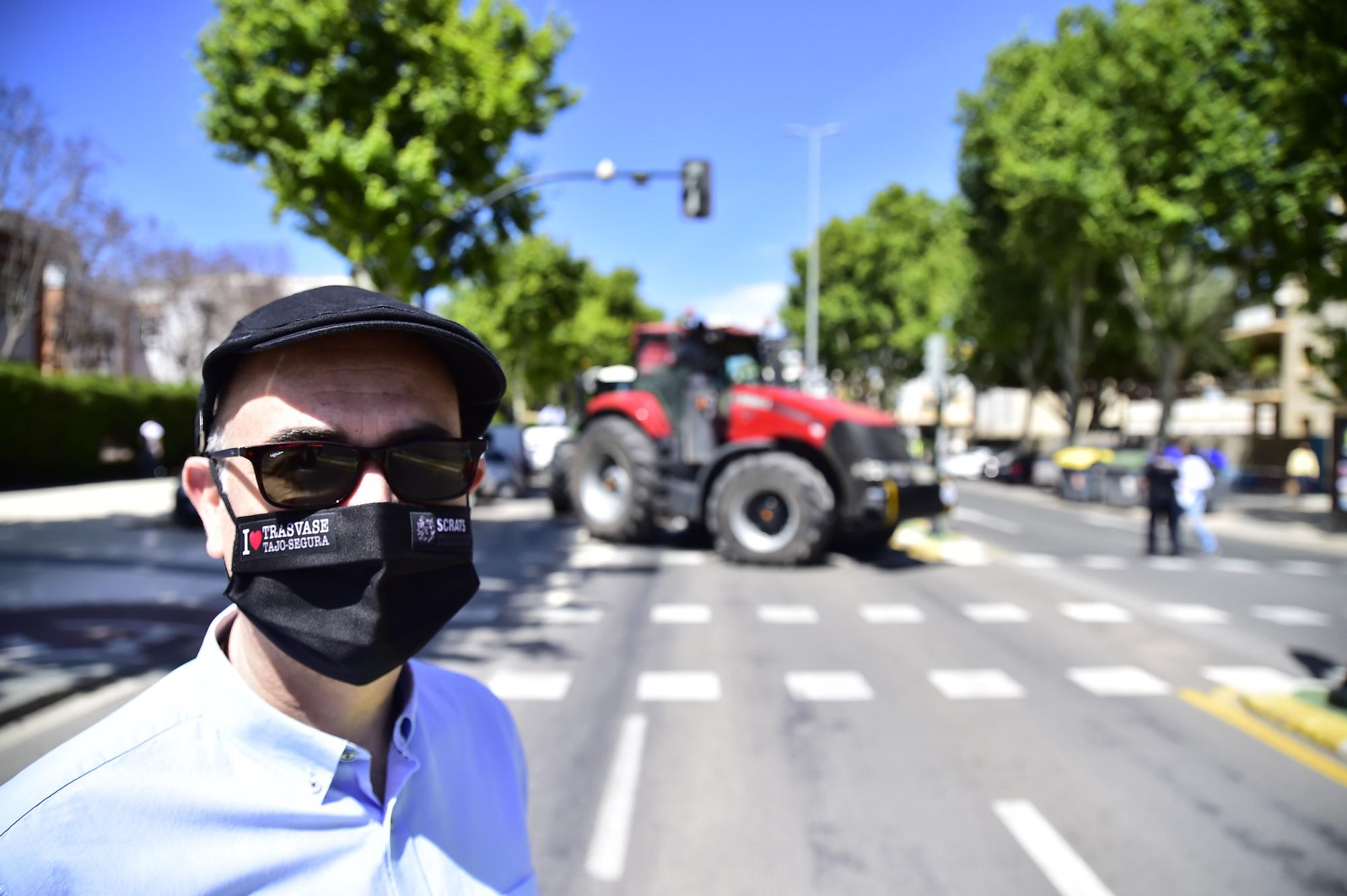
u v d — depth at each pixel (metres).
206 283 30.59
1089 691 5.26
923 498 10.27
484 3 13.59
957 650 6.26
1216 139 15.70
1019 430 61.50
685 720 4.64
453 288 15.93
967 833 3.31
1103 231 19.88
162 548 10.50
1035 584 9.20
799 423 9.88
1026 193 22.09
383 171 12.73
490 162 14.27
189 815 0.78
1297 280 16.42
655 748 4.21
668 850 3.15
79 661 5.31
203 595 7.61
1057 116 20.66
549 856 3.10
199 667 0.90
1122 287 27.44
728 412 10.42
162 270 27.95
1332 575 10.60
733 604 7.87
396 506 0.94
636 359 11.72
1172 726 4.61
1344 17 12.27
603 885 2.90
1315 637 6.88
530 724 4.55
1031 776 3.89
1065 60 21.50
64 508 15.13
